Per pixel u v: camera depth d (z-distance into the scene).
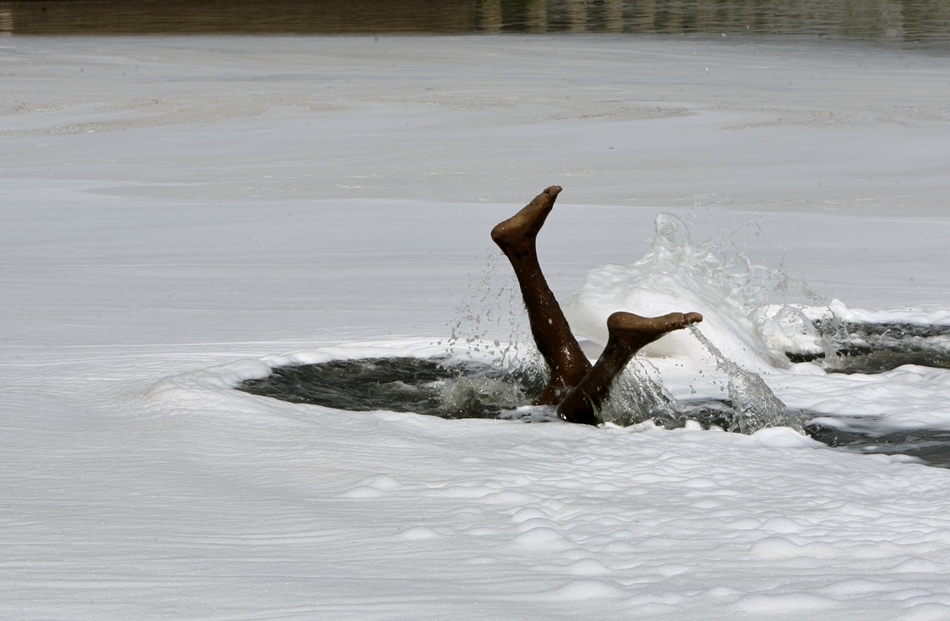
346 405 13.79
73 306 23.16
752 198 40.88
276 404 13.06
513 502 9.23
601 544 8.02
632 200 40.50
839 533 8.30
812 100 67.88
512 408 13.74
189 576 7.29
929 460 11.46
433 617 6.44
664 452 11.15
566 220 35.78
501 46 105.19
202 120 63.69
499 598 6.81
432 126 60.78
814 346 17.11
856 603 6.59
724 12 145.38
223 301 23.70
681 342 15.54
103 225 35.94
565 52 99.31
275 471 10.37
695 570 7.38
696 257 17.91
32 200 41.16
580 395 12.83
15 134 59.66
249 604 6.71
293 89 75.12
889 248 30.55
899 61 88.12
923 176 45.41
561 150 53.00
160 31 123.12
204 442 11.41
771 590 6.87
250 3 168.88
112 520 8.74
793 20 130.50
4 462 10.66
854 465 10.84
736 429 12.79
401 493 9.55
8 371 15.83
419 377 15.19
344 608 6.61
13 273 27.94
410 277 26.83
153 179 46.44
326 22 136.00
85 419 12.66
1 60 92.12
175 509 9.08
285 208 39.16
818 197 40.94
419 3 168.38
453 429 12.22
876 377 15.09
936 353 16.84
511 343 16.73
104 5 165.00
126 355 17.23
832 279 25.78
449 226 35.12
